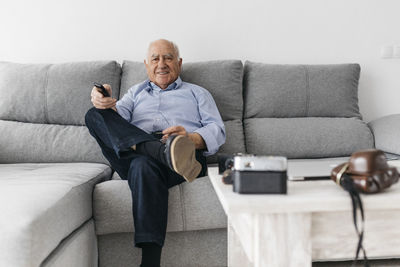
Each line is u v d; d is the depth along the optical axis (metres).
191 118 1.69
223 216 1.31
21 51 2.16
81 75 1.87
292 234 0.61
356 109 2.02
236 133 1.81
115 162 1.37
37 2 2.14
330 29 2.26
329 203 0.61
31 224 0.86
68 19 2.16
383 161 0.65
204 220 1.30
